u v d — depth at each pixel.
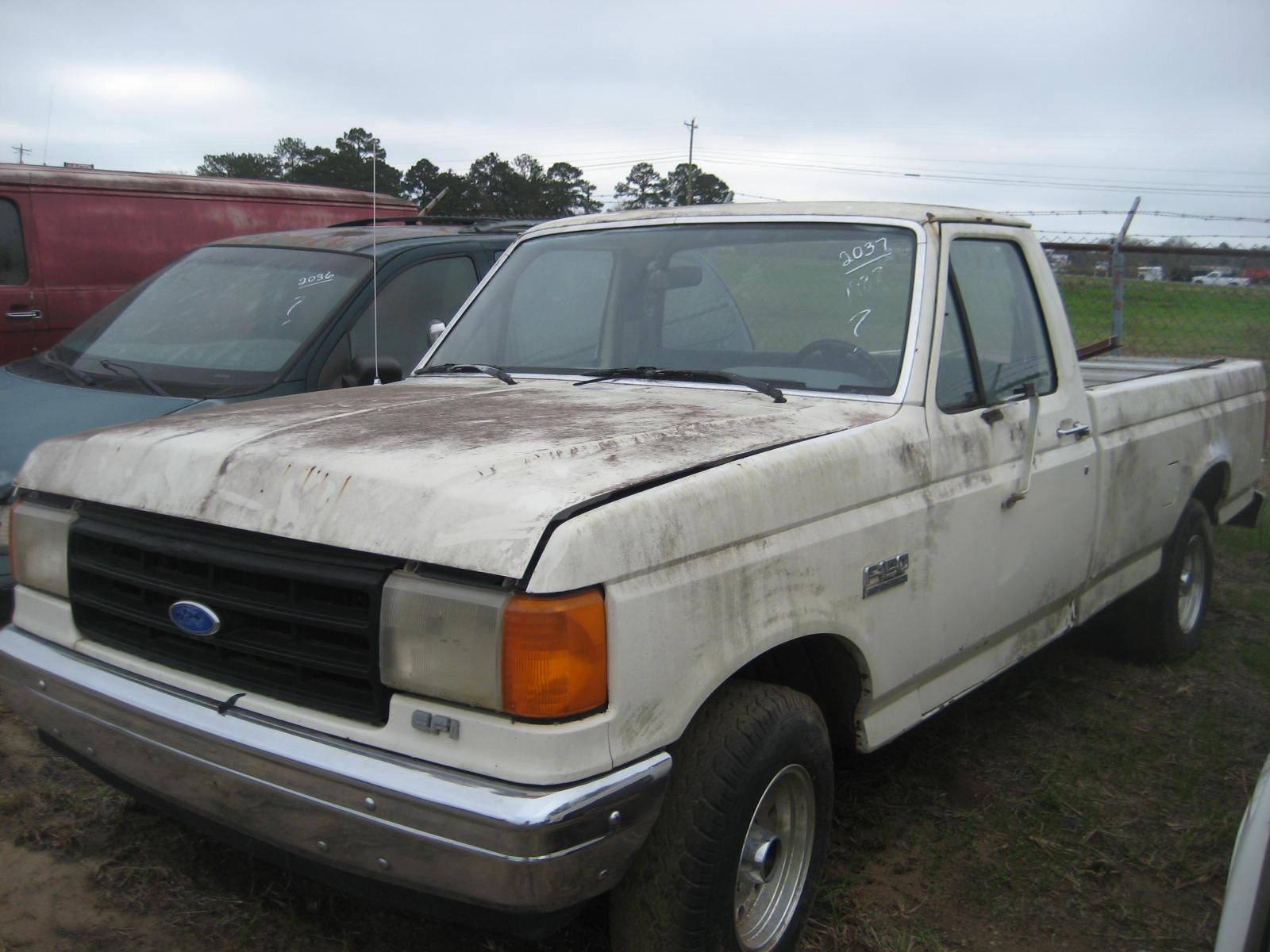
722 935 2.52
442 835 2.15
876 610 2.96
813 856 2.90
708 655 2.43
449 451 2.50
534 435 2.69
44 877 3.20
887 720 3.16
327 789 2.26
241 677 2.49
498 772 2.16
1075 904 3.29
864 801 3.84
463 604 2.17
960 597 3.33
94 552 2.76
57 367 5.38
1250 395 5.68
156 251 8.88
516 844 2.09
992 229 3.81
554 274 4.07
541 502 2.22
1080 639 5.51
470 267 6.16
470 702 2.19
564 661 2.14
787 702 2.68
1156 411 4.63
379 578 2.28
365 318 5.44
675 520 2.36
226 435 2.71
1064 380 4.03
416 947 2.94
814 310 3.49
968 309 3.58
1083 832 3.70
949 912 3.22
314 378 5.16
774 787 2.71
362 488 2.35
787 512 2.66
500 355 3.99
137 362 5.31
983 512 3.39
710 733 2.54
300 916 3.06
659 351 3.69
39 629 2.92
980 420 3.44
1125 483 4.33
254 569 2.41
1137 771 4.14
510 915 2.29
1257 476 5.80
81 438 2.92
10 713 4.28
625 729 2.24
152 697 2.57
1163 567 5.01
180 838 3.42
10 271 8.09
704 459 2.60
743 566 2.52
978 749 4.29
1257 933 2.01
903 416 3.16
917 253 3.45
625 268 3.89
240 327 5.41
